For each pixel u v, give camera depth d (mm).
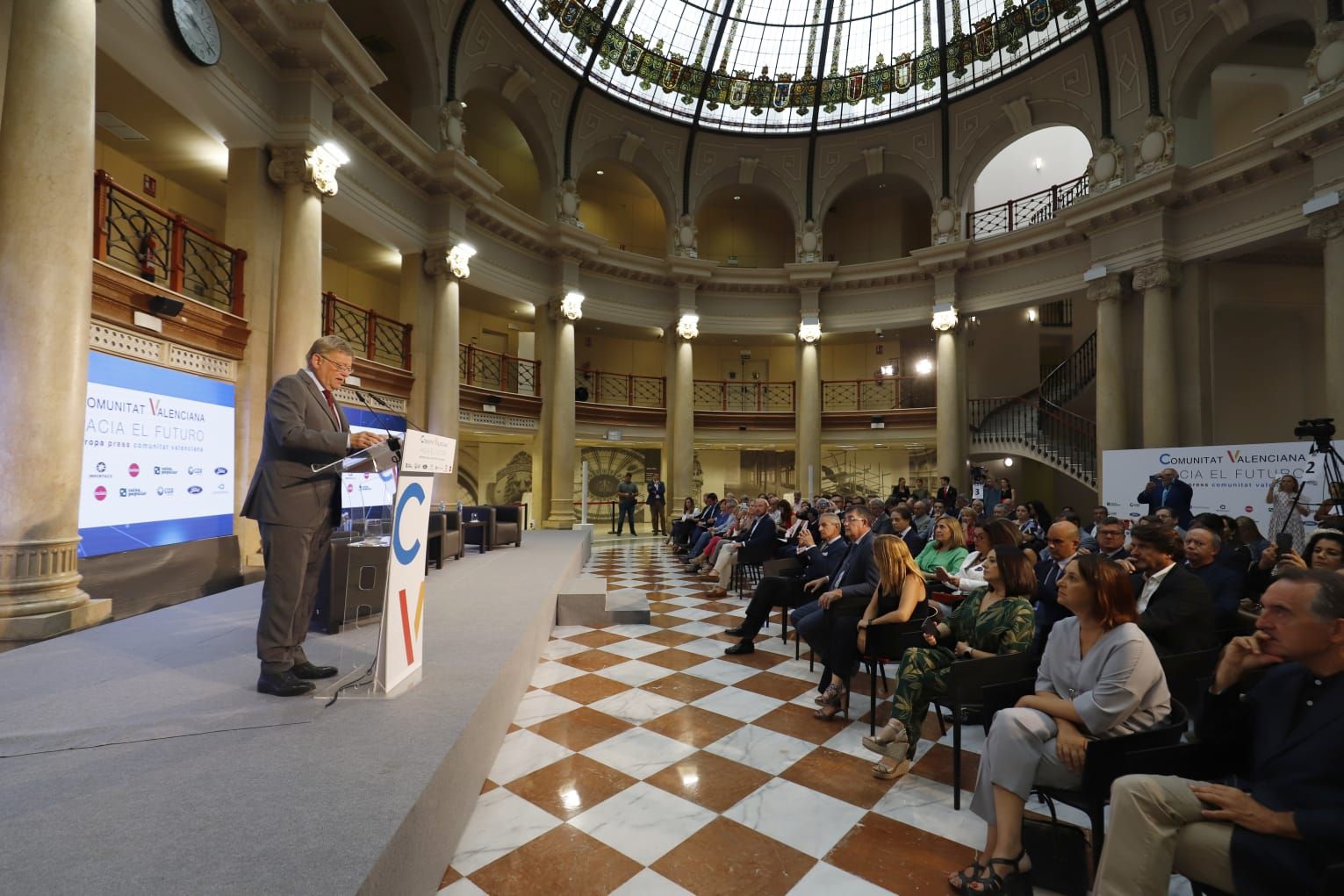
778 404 19266
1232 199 10211
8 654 3211
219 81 6562
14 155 3902
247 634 3670
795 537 7945
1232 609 3404
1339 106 8422
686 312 16109
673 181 16172
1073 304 16281
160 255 8172
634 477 17656
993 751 2113
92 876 1326
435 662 3150
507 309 14961
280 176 7371
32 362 3852
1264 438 11742
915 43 14625
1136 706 2059
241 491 6824
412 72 10898
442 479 10617
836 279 16125
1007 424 15570
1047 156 18781
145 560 5012
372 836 1519
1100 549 4324
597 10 13328
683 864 2180
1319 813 1477
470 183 11141
